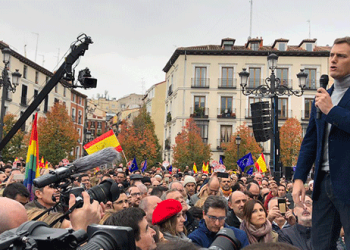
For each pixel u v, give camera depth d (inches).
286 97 1697.8
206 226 185.0
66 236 57.7
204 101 1740.9
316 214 102.2
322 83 115.0
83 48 311.4
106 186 94.5
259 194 343.9
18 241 53.1
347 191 91.7
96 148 495.5
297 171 110.0
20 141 1365.7
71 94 2507.4
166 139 1962.4
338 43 99.1
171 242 80.8
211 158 1649.9
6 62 637.9
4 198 78.3
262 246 47.3
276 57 583.8
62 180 86.0
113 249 59.2
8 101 1722.4
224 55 1736.0
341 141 94.6
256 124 565.3
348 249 90.4
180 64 1752.0
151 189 340.2
